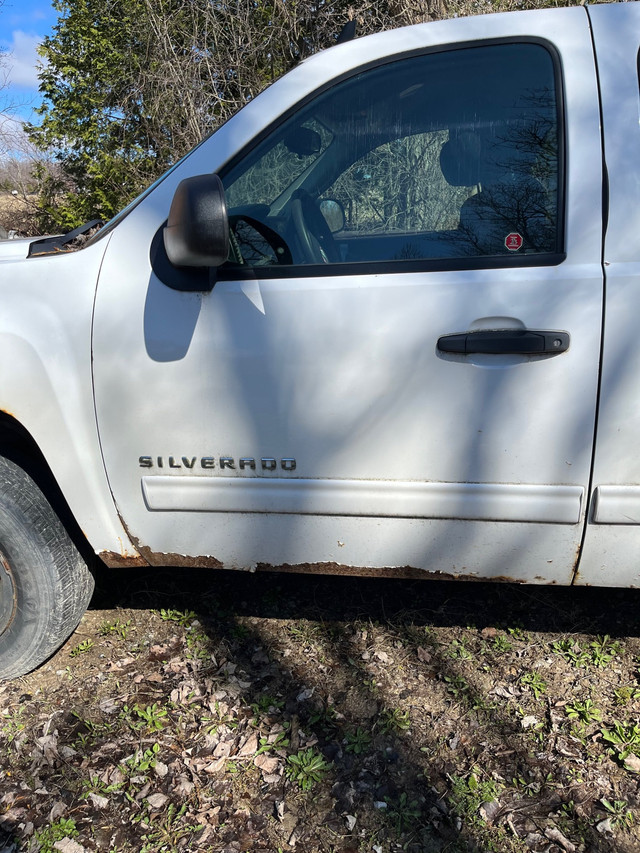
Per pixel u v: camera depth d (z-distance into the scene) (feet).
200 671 8.40
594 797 6.52
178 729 7.53
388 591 9.82
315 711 7.70
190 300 6.99
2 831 6.44
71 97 33.88
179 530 7.60
